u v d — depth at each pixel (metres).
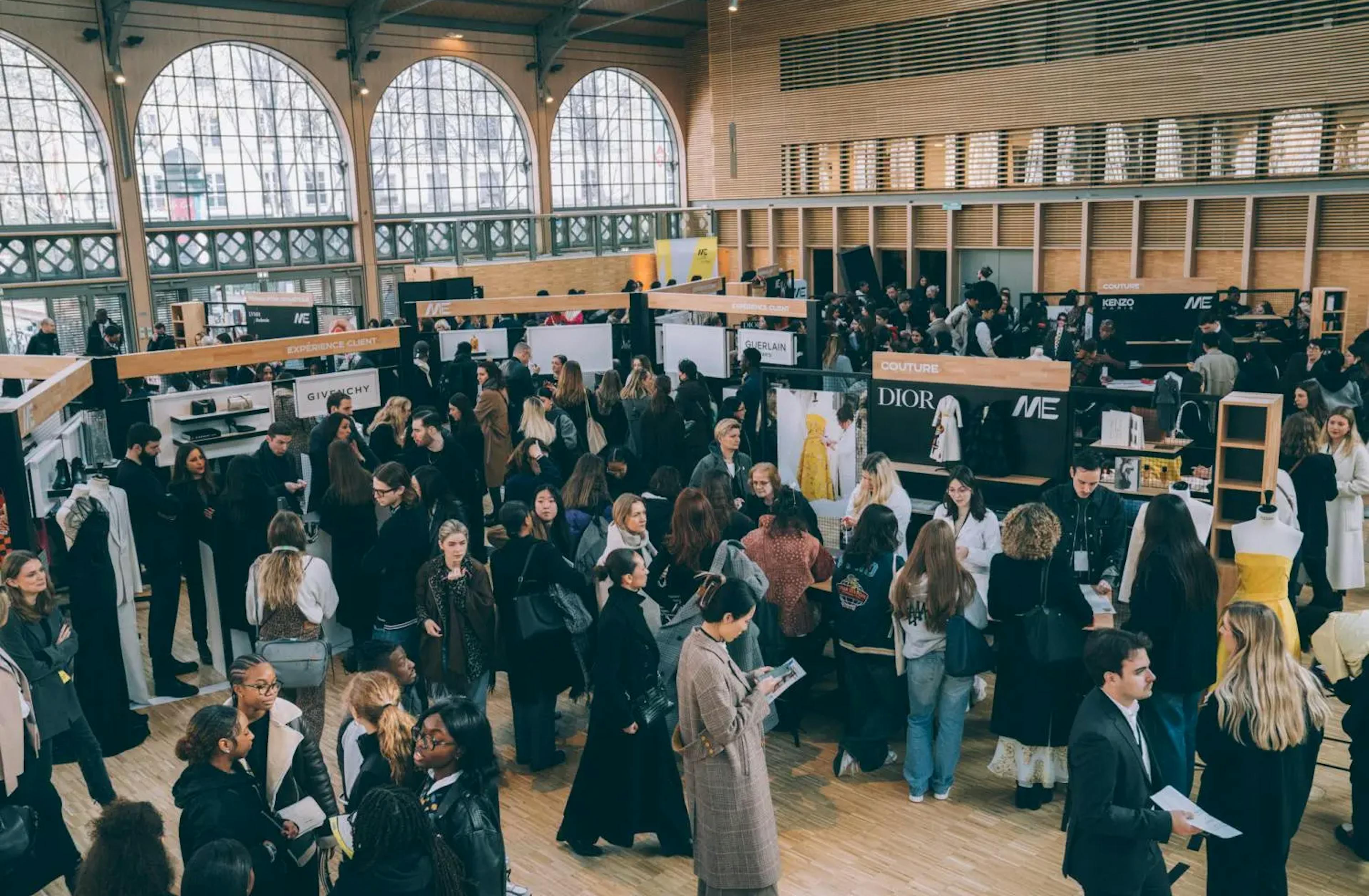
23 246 16.42
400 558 5.46
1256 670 3.61
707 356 10.07
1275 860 3.69
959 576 4.65
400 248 20.89
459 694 5.11
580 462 6.00
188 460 6.37
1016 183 18.16
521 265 20.44
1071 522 5.30
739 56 21.58
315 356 8.16
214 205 18.44
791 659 3.88
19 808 3.73
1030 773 4.83
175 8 17.36
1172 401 6.23
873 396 6.73
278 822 3.38
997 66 18.02
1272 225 15.63
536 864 4.55
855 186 20.39
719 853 3.66
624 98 23.73
